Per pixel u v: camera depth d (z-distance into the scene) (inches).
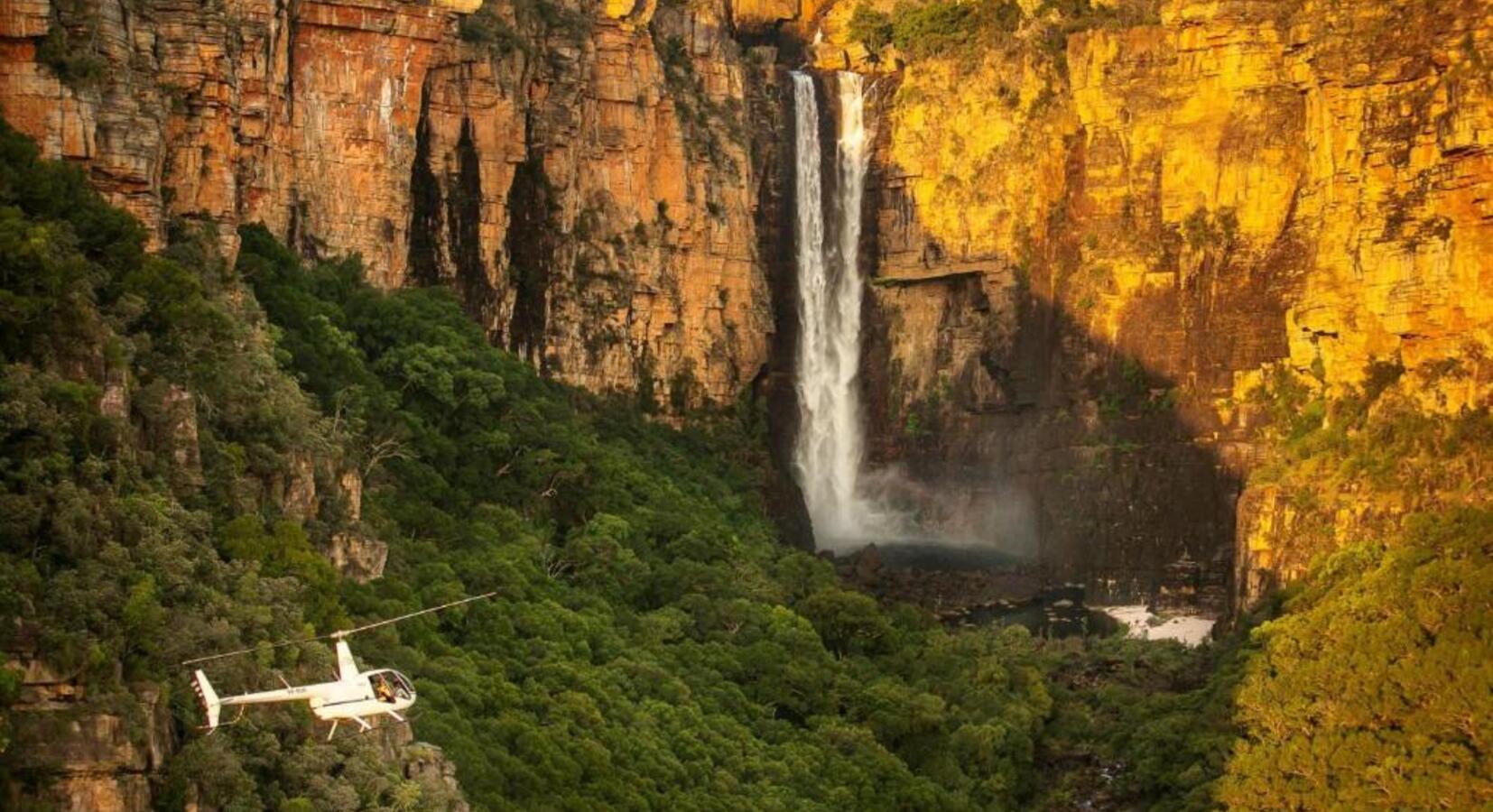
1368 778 6289.4
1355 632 6633.9
